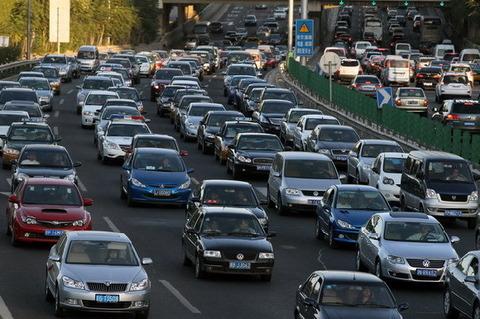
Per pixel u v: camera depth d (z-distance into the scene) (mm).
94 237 52219
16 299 53125
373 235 61531
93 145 119938
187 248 62969
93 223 76875
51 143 100250
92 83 150125
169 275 61156
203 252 59656
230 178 100938
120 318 50438
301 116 125250
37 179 69125
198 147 120438
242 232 61312
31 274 59250
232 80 169250
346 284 45562
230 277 61188
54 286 50312
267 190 88750
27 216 65938
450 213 81812
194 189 93750
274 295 56875
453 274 52031
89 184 94625
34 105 123375
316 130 110312
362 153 97938
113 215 80562
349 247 72000
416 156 85875
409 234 61031
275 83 197875
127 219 79250
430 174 83125
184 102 135000
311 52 185000
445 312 52844
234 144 102125
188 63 198125
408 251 59344
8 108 122000
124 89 144000
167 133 132375
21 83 149875
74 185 69000
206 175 102375
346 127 110938
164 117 149125
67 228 65875
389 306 44969
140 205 85625
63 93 176750
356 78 178125
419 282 59594
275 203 86000
